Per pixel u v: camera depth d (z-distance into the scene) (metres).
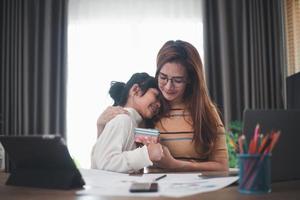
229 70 3.14
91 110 3.25
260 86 3.13
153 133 1.44
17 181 0.98
